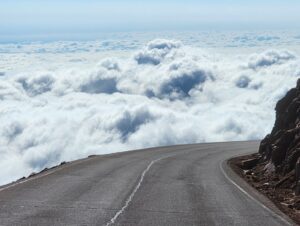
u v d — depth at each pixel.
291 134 21.53
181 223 10.64
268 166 22.34
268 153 24.69
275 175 20.06
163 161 26.67
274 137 25.28
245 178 20.89
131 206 12.49
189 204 13.05
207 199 14.00
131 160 27.14
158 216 11.33
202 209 12.38
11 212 11.41
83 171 20.86
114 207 12.29
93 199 13.45
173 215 11.50
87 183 16.83
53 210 11.73
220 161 27.70
